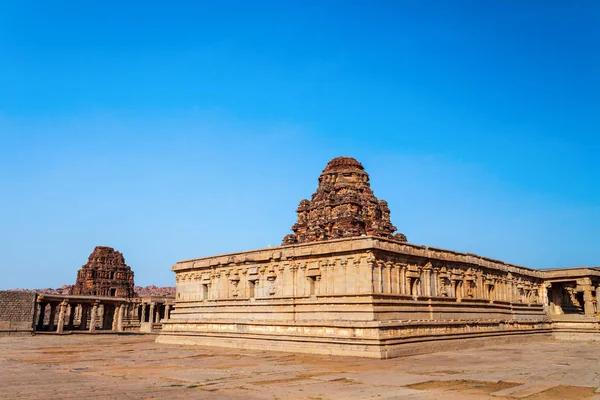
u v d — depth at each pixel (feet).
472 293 183.11
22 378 89.25
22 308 247.70
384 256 147.74
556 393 70.95
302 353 143.64
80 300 278.87
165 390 74.74
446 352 145.07
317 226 233.14
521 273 220.02
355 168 256.11
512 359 123.13
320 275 155.94
